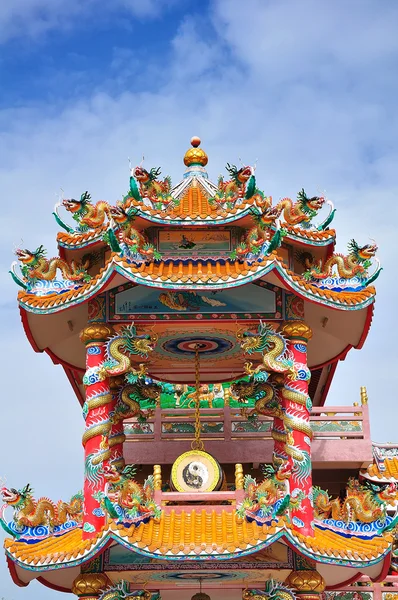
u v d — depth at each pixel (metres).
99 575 23.56
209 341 27.11
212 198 25.69
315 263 26.39
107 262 24.48
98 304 25.19
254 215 24.50
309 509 23.77
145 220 24.86
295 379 24.61
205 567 23.38
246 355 28.25
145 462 31.61
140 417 27.94
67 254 26.44
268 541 22.12
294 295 25.33
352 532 23.92
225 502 24.28
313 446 32.88
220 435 31.94
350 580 25.62
